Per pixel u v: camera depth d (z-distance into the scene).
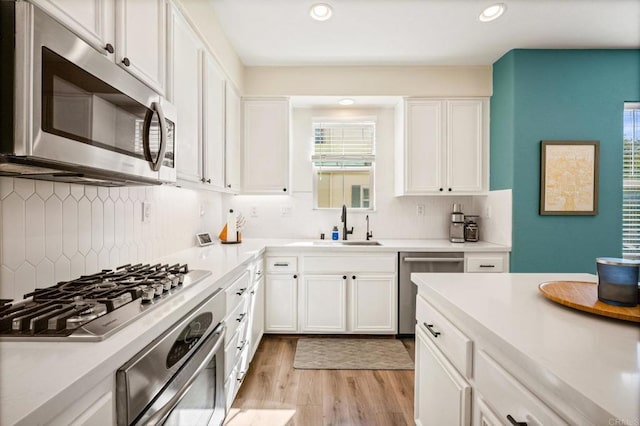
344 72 3.14
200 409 1.27
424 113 3.15
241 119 3.16
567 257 2.82
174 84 1.67
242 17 2.33
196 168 2.00
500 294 1.25
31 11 0.75
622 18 2.36
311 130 3.54
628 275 0.97
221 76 2.51
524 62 2.80
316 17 2.33
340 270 2.91
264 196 3.50
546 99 2.81
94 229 1.48
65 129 0.85
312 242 3.18
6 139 0.74
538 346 0.77
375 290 2.91
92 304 0.99
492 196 3.11
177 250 2.40
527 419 0.74
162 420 0.92
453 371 1.14
